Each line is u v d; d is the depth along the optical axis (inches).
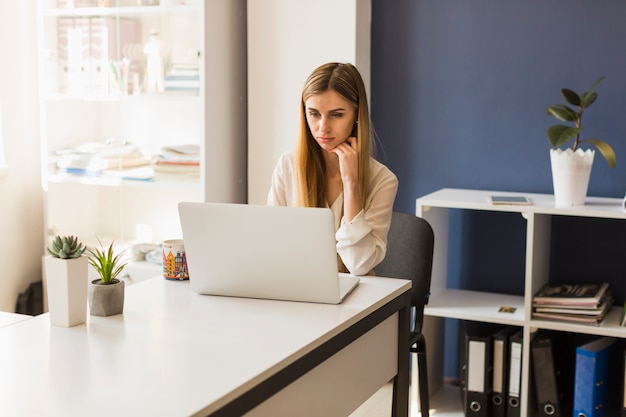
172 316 69.2
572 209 108.7
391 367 80.5
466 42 129.4
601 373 113.0
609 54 121.1
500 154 129.4
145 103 139.1
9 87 144.9
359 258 86.1
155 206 143.4
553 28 124.0
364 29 131.6
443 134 132.7
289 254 72.0
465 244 133.3
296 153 94.7
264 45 133.1
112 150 140.6
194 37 131.0
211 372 54.9
